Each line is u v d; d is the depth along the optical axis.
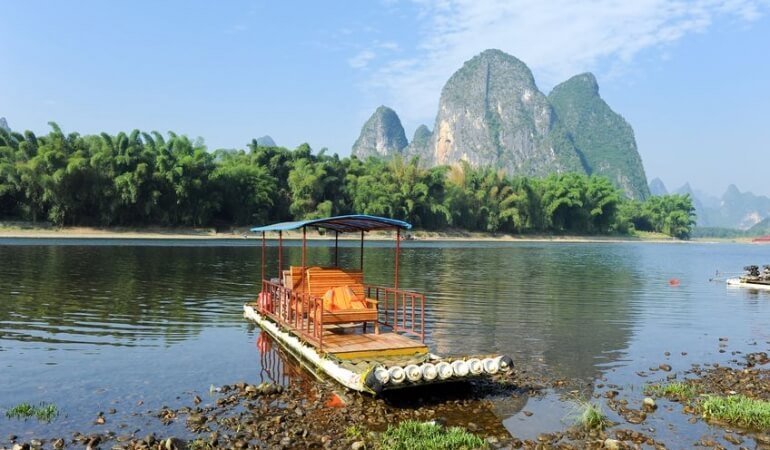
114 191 59.09
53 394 9.12
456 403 9.19
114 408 8.49
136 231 62.44
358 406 8.84
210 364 11.18
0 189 55.22
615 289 26.17
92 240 52.91
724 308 20.52
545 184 110.88
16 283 22.23
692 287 27.73
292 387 9.77
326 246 59.75
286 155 79.69
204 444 7.10
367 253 49.00
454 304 20.20
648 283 29.36
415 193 85.38
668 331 15.77
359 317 11.67
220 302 19.03
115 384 9.72
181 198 63.12
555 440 7.59
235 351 12.30
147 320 15.59
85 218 61.06
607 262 47.09
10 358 11.26
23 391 9.25
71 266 29.00
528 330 15.47
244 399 9.04
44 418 8.02
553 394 9.73
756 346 14.00
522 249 67.06
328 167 78.81
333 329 12.75
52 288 21.14
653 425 8.21
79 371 10.47
